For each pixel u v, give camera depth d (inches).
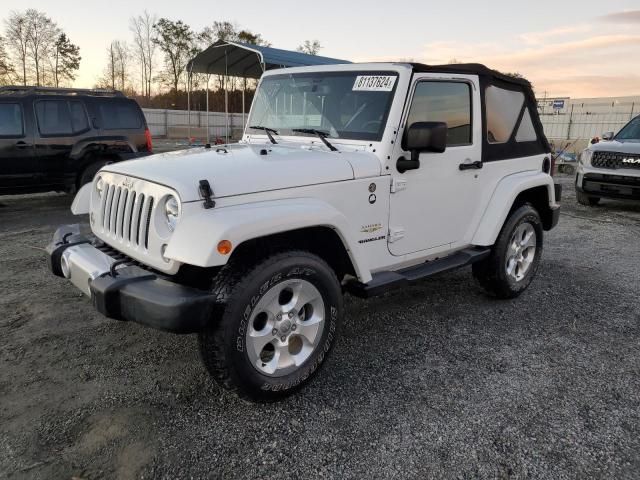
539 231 181.2
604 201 416.8
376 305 172.4
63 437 98.7
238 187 100.9
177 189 95.3
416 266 145.9
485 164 159.0
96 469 90.0
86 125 343.6
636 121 394.6
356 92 136.3
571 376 126.2
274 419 106.0
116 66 2017.7
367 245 127.7
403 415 108.0
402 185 132.1
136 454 94.2
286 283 105.3
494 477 90.1
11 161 318.3
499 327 155.7
